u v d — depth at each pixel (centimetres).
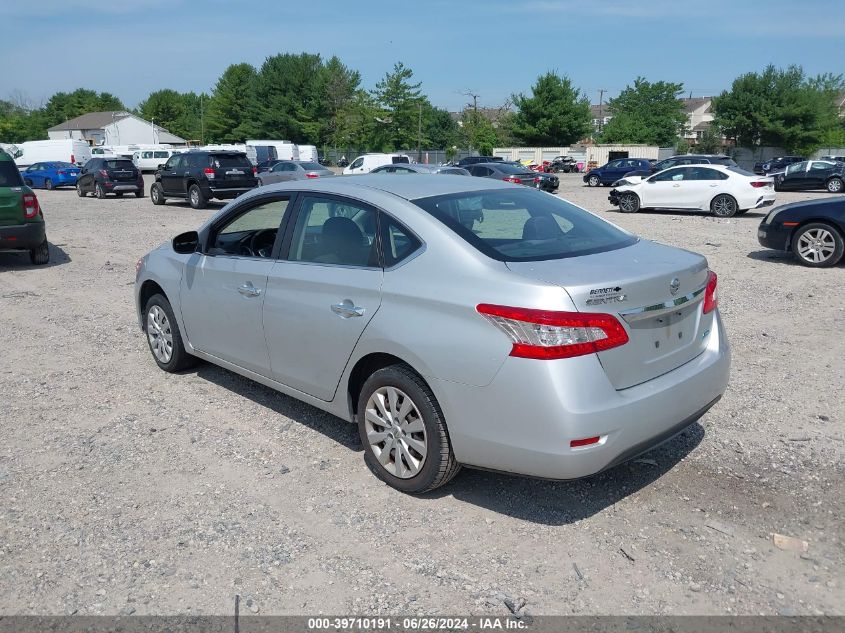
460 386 344
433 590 313
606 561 332
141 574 327
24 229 1097
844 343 670
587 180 3788
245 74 9150
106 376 599
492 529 359
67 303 881
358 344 392
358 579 321
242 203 496
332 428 485
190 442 466
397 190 415
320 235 432
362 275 394
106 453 451
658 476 410
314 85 8006
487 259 353
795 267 1089
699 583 316
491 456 343
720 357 394
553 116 7250
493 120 9244
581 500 385
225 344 507
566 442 320
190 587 317
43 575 327
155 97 11806
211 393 554
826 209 1070
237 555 340
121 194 3033
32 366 628
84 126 10069
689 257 389
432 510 378
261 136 8225
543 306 321
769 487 396
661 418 348
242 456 445
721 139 6906
